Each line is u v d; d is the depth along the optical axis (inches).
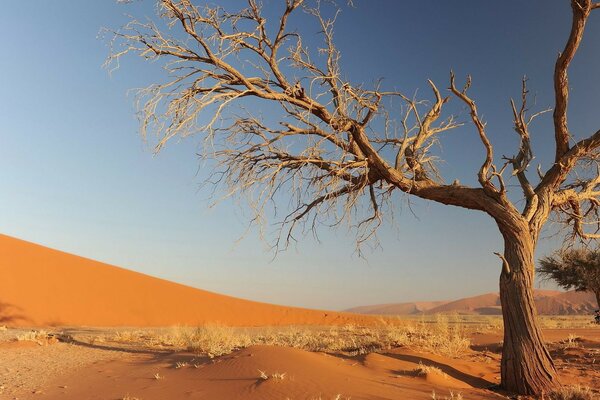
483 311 5447.8
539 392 373.4
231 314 1813.5
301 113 429.4
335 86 444.8
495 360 522.9
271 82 444.1
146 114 402.0
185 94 414.6
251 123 458.9
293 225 488.7
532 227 430.6
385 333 799.7
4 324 1255.5
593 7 390.6
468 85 412.5
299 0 420.2
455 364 464.1
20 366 534.9
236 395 315.6
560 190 485.4
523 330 393.4
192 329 941.8
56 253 1790.1
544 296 4992.6
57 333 925.8
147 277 1934.1
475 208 446.6
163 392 350.3
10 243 1701.5
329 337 799.1
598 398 335.0
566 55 412.8
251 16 426.6
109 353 636.1
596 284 1192.2
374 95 452.4
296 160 460.1
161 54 416.8
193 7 408.5
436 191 460.4
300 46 440.5
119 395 353.4
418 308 7711.6
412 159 479.5
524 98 474.6
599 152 483.2
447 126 490.9
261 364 383.2
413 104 460.4
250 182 450.0
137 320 1546.5
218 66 420.5
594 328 951.6
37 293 1475.1
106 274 1776.6
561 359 511.2
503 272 415.8
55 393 385.1
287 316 1907.0
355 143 466.3
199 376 388.8
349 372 384.8
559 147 454.9
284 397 299.3
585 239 536.1
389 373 395.5
